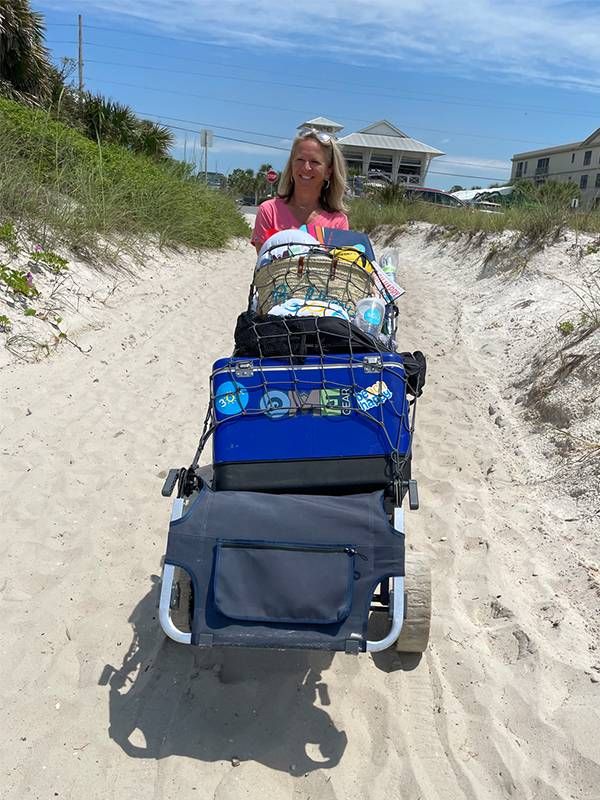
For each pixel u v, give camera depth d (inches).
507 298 374.6
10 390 229.0
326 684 125.3
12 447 198.8
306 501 108.6
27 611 140.3
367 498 110.5
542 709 118.6
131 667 127.7
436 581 152.2
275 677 126.5
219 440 123.0
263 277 155.6
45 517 170.6
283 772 108.1
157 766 108.2
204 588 102.0
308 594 99.9
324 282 150.1
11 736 112.0
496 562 157.6
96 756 109.4
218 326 340.5
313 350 130.1
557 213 433.1
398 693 123.3
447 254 556.1
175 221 521.7
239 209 920.9
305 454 120.6
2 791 102.8
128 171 506.6
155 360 282.4
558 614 139.8
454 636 135.7
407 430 124.7
